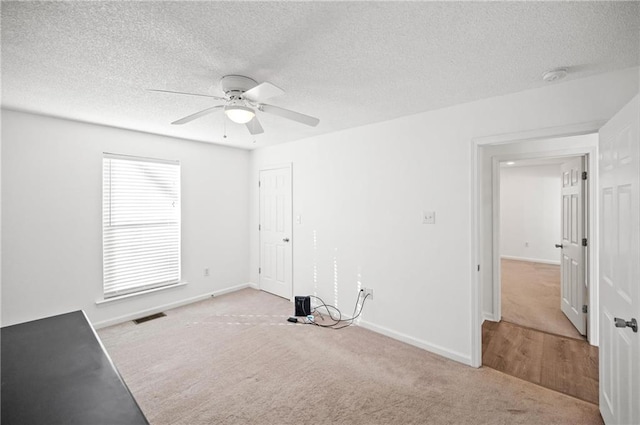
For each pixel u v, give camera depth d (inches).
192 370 95.6
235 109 74.5
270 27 56.1
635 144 54.7
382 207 121.9
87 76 77.5
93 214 126.2
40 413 34.3
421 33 58.4
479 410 77.1
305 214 154.4
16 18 52.4
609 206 67.9
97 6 49.4
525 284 197.8
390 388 86.4
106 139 129.0
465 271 99.8
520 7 50.3
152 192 145.3
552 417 74.4
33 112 108.3
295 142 158.7
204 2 48.8
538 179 275.1
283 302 161.6
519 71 75.2
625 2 48.8
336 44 62.4
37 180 112.6
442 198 104.7
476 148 97.0
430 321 108.2
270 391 85.1
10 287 107.3
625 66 72.3
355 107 103.2
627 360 58.7
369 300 127.0
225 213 176.9
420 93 90.1
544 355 105.3
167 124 124.6
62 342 51.8
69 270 120.2
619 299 62.3
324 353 106.7
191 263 160.7
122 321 134.3
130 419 33.6
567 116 81.0
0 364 44.8
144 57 67.6
